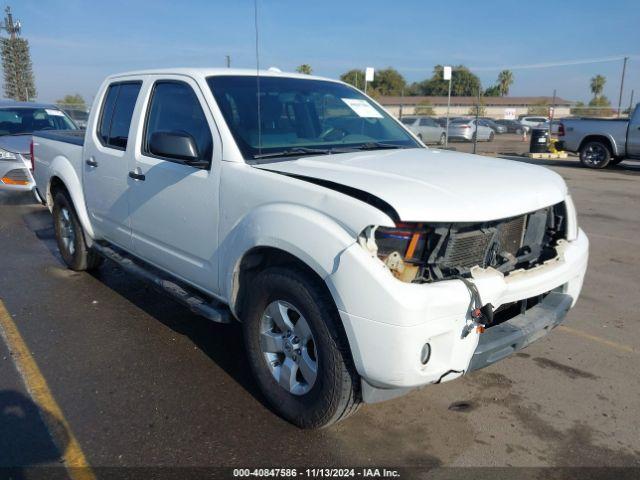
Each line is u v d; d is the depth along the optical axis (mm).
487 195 3035
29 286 5672
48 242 7406
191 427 3307
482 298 2857
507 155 21031
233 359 4156
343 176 3072
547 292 3564
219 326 4746
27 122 10555
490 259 3164
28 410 3465
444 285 2766
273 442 3178
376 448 3148
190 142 3531
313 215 2924
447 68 19547
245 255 3410
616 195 11438
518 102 73625
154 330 4645
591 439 3268
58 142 5805
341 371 2934
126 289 5605
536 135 20297
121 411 3465
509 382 3900
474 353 2908
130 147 4426
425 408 3562
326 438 3225
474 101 66250
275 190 3168
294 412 3232
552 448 3180
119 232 4789
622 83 39500
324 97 4430
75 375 3898
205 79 3936
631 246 7477
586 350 4398
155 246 4293
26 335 4531
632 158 15820
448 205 2830
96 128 5066
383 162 3490
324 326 2943
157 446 3133
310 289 2992
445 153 4070
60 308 5102
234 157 3500
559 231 3781
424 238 2869
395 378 2701
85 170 5168
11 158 9164
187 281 4055
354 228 2752
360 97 4801
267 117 3859
